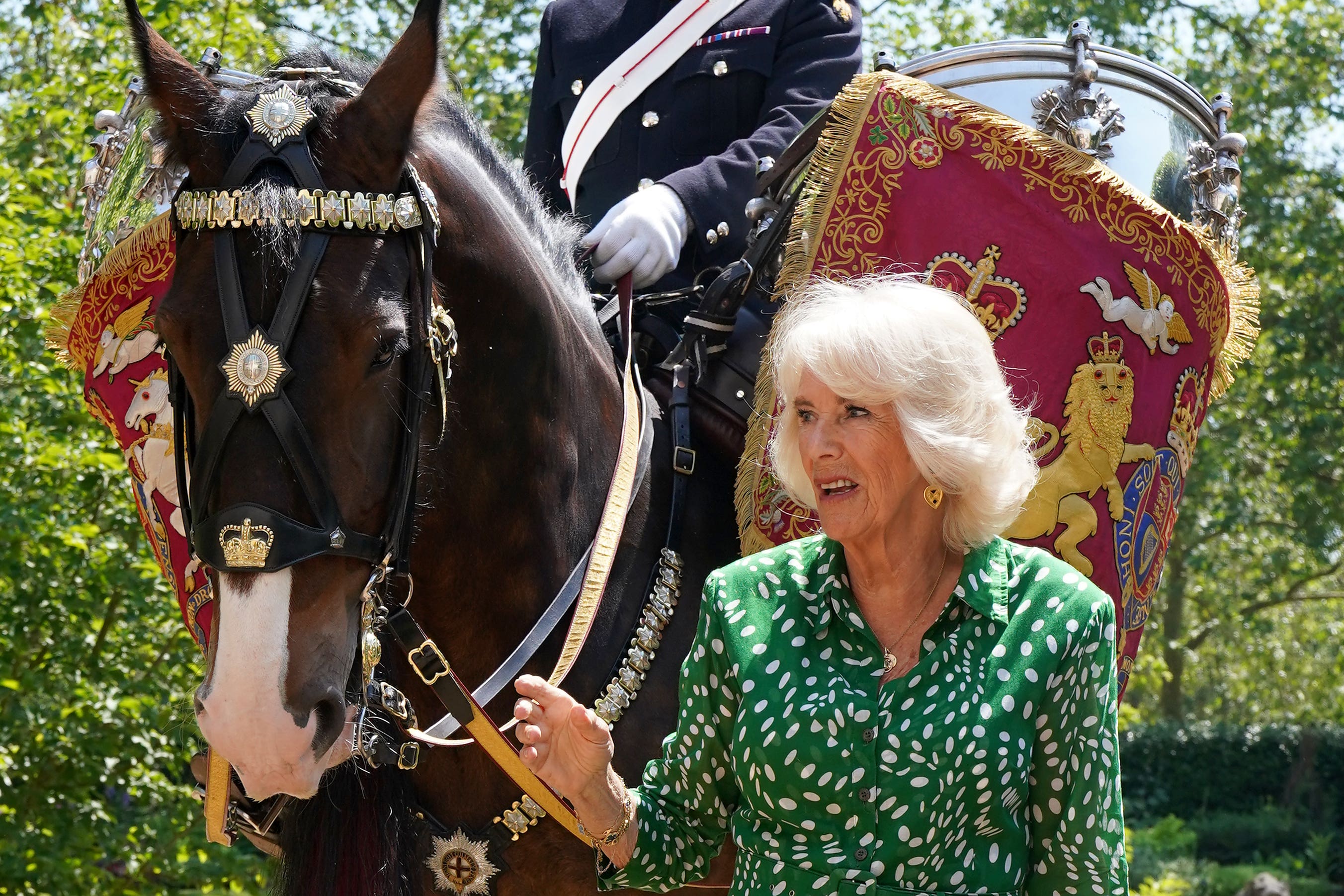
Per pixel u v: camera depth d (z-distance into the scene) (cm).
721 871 229
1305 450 1454
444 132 214
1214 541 1698
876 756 167
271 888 215
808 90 296
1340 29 1486
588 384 232
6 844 563
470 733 210
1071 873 169
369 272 180
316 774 176
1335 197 1489
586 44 316
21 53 855
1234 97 1494
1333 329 1469
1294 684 2225
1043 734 169
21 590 564
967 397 169
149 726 578
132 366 239
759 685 174
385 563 183
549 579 219
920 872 166
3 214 572
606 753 175
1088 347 237
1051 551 232
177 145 190
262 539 170
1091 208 240
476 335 207
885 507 171
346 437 176
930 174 240
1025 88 249
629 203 260
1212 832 1827
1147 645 1734
